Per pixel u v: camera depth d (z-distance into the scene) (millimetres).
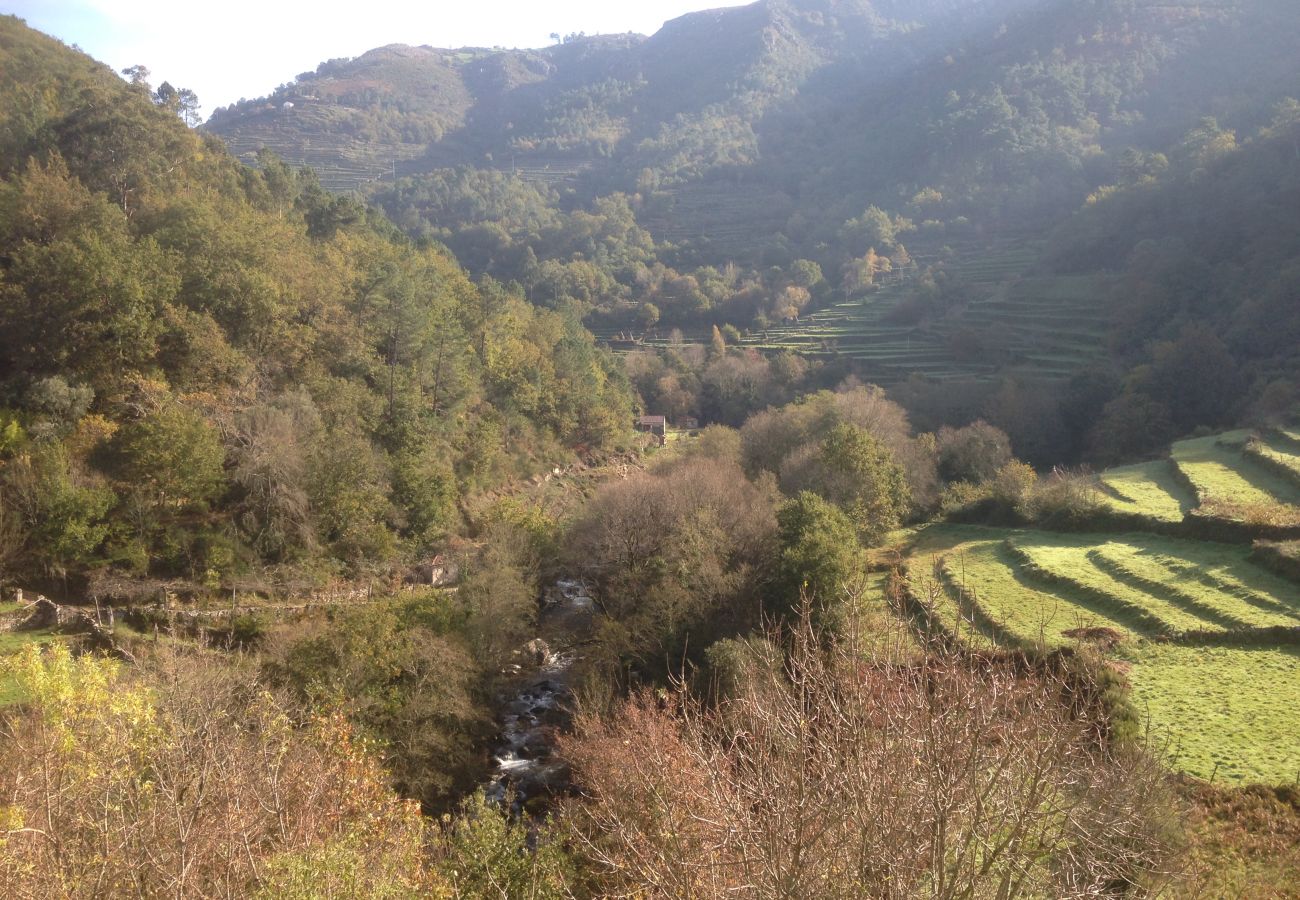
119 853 14023
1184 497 47094
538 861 17422
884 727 9945
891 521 49625
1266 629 30359
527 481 64312
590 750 25828
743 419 97688
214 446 41094
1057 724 10266
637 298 142750
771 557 36719
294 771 18234
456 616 35250
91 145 54094
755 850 9789
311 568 41969
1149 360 75875
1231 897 17031
